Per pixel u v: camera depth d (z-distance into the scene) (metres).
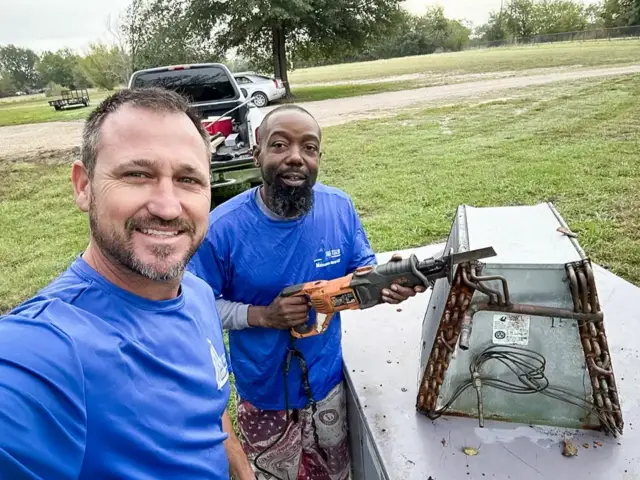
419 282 0.91
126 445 0.62
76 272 0.68
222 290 1.13
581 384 0.89
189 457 0.69
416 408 1.01
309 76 21.69
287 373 1.16
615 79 9.52
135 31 12.49
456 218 1.12
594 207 3.07
